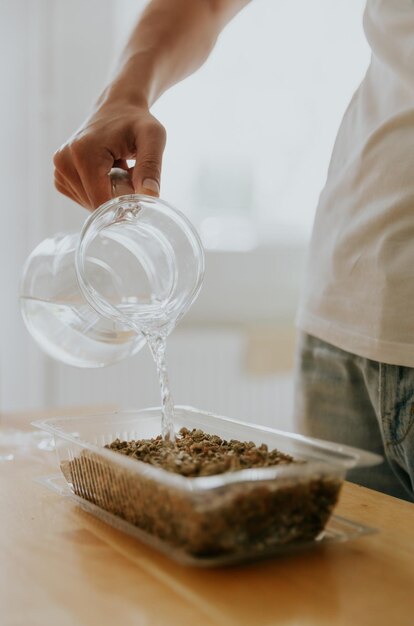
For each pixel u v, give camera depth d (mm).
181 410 978
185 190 2820
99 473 783
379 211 1024
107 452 750
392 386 1009
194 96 2785
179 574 668
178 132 2783
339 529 754
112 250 952
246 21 2797
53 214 2504
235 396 2711
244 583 651
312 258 1150
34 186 2475
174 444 851
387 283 1006
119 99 1058
